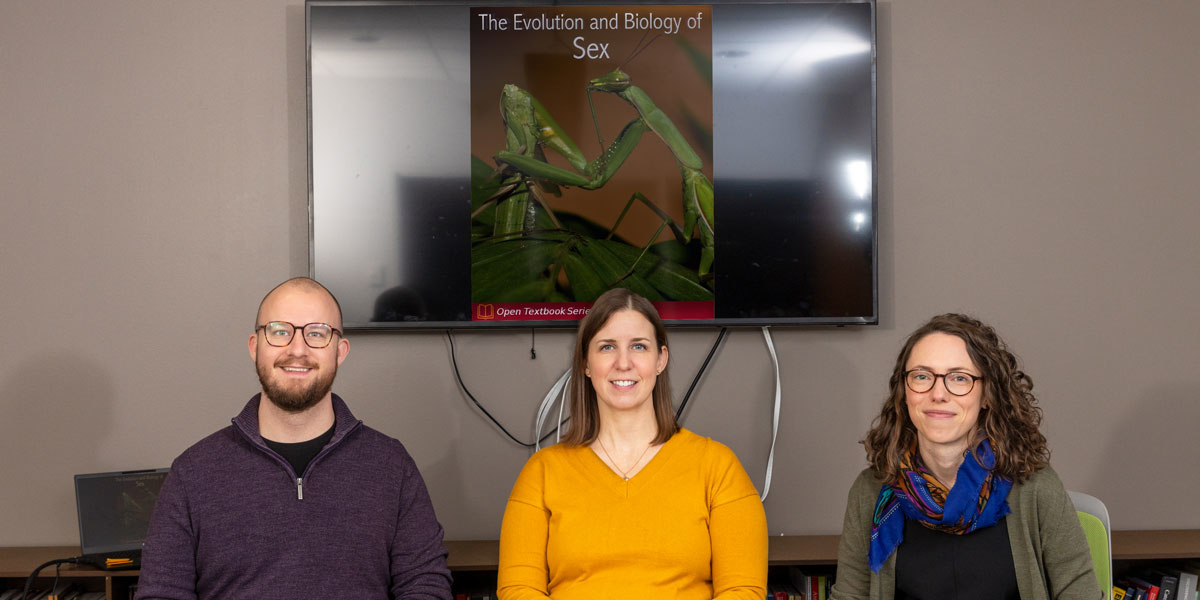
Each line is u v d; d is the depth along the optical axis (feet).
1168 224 8.93
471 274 8.53
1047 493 5.79
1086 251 8.89
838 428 8.79
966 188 8.86
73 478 8.50
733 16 8.59
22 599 7.32
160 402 8.57
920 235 8.83
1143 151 8.92
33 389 8.51
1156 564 8.52
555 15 8.55
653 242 8.57
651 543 6.31
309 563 6.00
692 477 6.53
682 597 6.26
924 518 5.90
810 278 8.60
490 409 8.66
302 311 6.26
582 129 8.56
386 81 8.49
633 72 8.57
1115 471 8.86
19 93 8.54
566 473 6.64
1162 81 8.94
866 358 8.79
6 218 8.52
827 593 7.97
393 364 8.64
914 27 8.84
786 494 8.76
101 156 8.57
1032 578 5.70
